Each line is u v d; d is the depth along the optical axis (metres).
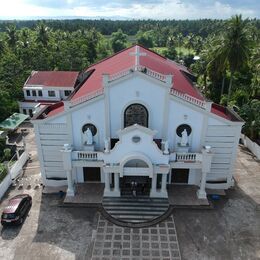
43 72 59.75
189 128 30.73
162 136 31.09
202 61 68.31
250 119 44.44
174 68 43.53
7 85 56.28
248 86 60.66
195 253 25.23
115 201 30.50
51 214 29.55
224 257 24.92
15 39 92.62
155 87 28.61
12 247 25.75
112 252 25.22
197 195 31.83
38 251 25.36
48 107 34.75
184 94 29.95
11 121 47.66
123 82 28.41
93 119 30.39
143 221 28.42
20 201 28.86
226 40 46.06
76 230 27.58
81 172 33.22
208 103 29.23
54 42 98.75
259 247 25.98
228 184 33.41
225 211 30.20
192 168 30.72
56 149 32.19
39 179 35.28
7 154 39.34
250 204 31.27
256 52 58.91
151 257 24.75
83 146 31.42
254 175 36.47
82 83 42.38
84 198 31.39
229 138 31.11
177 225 28.20
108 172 29.44
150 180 31.56
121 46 148.25
